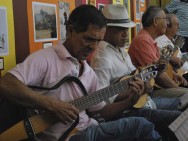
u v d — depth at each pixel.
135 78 1.69
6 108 1.41
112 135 1.46
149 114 1.87
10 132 1.41
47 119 1.45
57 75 1.48
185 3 3.79
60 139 1.46
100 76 1.89
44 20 1.97
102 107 1.72
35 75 1.43
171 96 2.36
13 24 1.73
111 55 2.01
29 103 1.37
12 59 1.74
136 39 2.45
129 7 3.35
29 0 1.84
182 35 3.77
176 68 2.74
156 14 2.60
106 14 2.08
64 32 2.19
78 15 1.48
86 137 1.46
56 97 1.47
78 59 1.56
